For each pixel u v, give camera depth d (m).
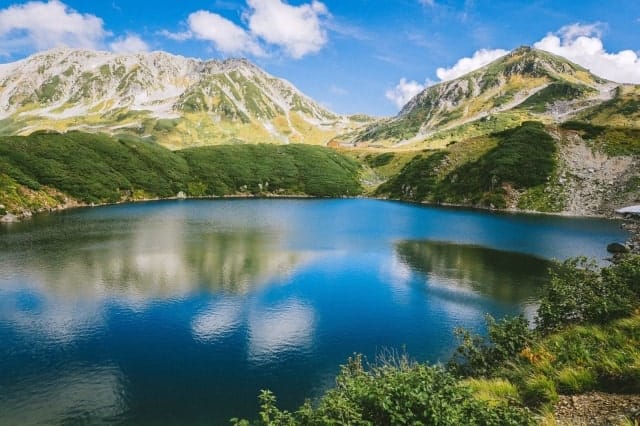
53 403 24.69
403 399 9.35
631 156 129.50
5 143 143.38
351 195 189.12
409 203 154.12
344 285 48.38
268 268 55.47
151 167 175.88
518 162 139.62
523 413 10.02
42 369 28.50
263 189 187.00
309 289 46.62
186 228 88.88
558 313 20.34
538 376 13.67
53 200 125.06
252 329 35.41
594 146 140.62
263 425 10.95
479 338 22.23
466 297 44.03
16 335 33.62
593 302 18.89
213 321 36.97
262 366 29.20
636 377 11.98
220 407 24.48
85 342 32.59
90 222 96.50
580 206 116.88
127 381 27.14
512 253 66.00
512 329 19.47
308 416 9.62
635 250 60.88
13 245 68.25
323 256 63.47
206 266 55.66
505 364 17.62
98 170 153.00
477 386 14.30
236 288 46.41
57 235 78.00
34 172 133.38
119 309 39.47
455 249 69.44
